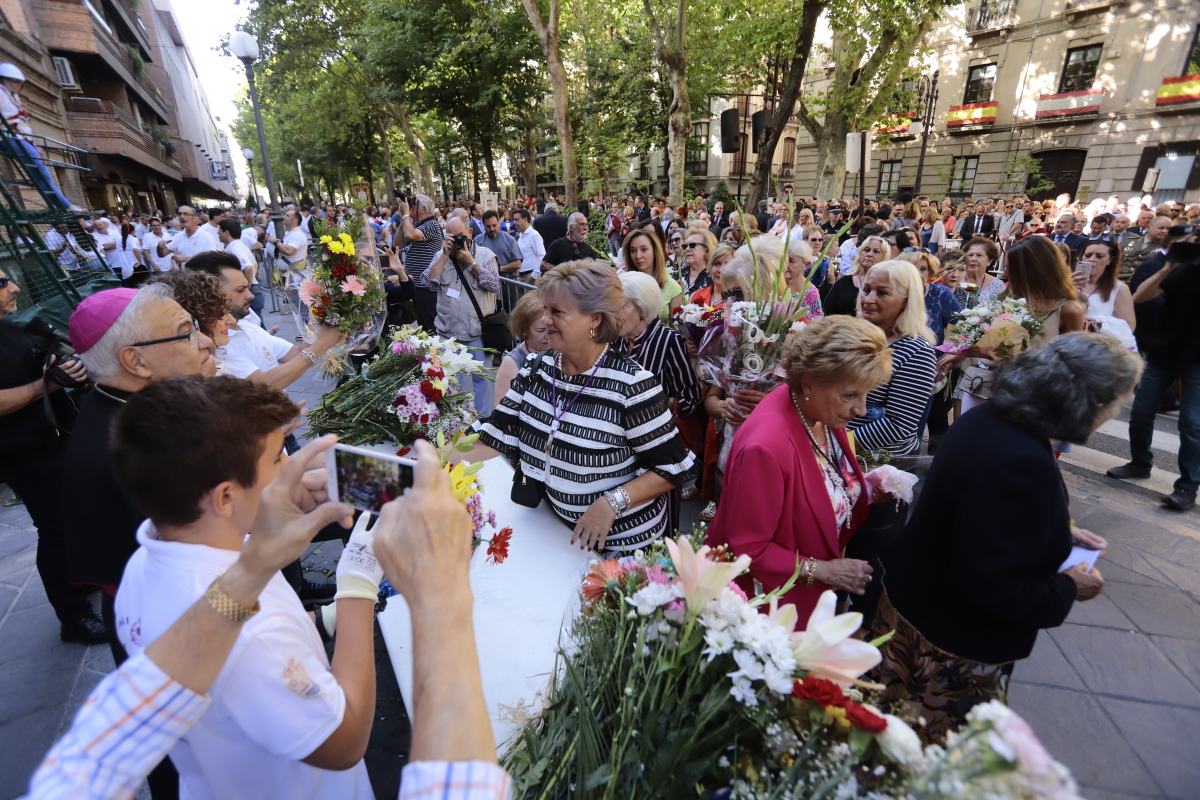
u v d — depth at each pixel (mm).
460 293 5184
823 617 1011
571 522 2059
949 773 752
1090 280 4234
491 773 608
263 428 1010
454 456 2096
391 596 1940
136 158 22828
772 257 2953
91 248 7688
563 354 1943
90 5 19594
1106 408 1378
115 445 938
